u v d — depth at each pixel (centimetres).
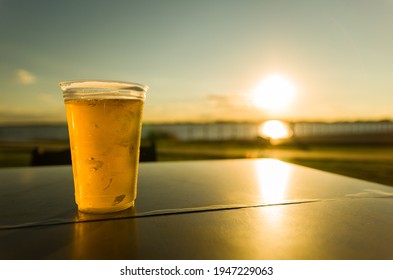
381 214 54
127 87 53
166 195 61
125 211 55
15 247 47
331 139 1691
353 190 63
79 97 52
